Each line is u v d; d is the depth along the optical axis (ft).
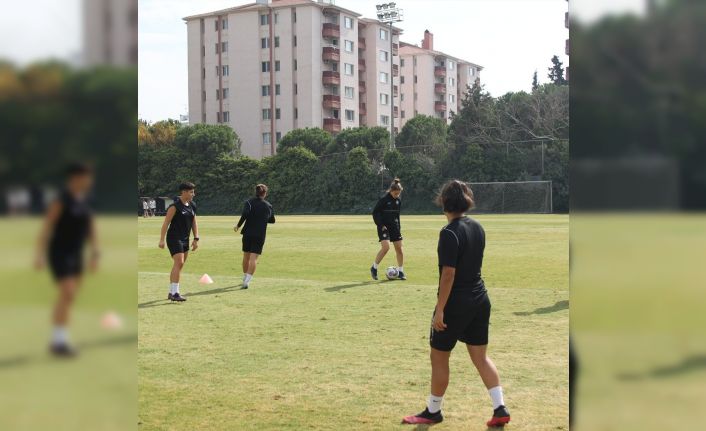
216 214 223.51
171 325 28.30
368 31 284.41
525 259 56.18
